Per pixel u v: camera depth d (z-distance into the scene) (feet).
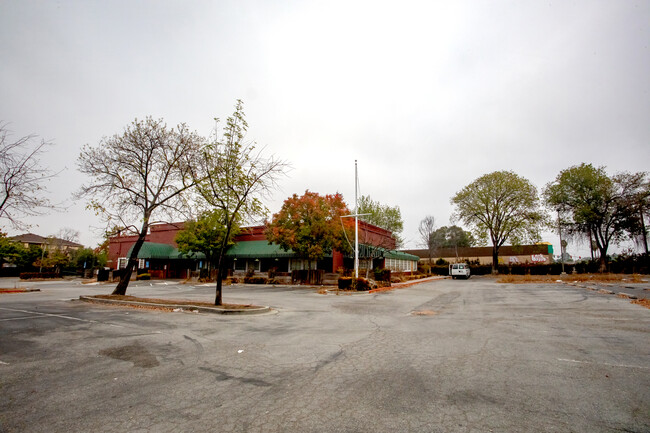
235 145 45.44
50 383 17.11
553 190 153.38
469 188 172.55
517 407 13.85
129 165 54.49
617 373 17.80
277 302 53.78
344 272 97.76
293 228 93.61
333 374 18.26
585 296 58.03
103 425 12.66
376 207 176.14
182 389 16.26
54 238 171.63
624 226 136.26
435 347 23.94
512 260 237.04
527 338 26.32
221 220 54.60
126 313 40.06
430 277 141.59
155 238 148.46
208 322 34.45
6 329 30.45
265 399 14.99
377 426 12.39
